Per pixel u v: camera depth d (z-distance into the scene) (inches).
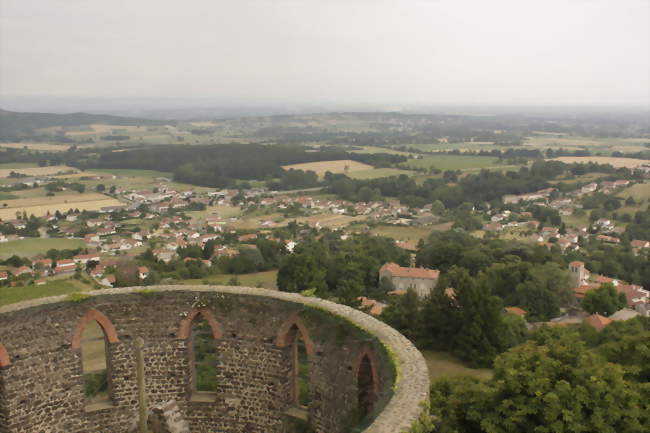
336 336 804.0
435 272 3297.2
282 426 884.6
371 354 733.9
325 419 825.5
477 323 1860.2
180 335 916.6
